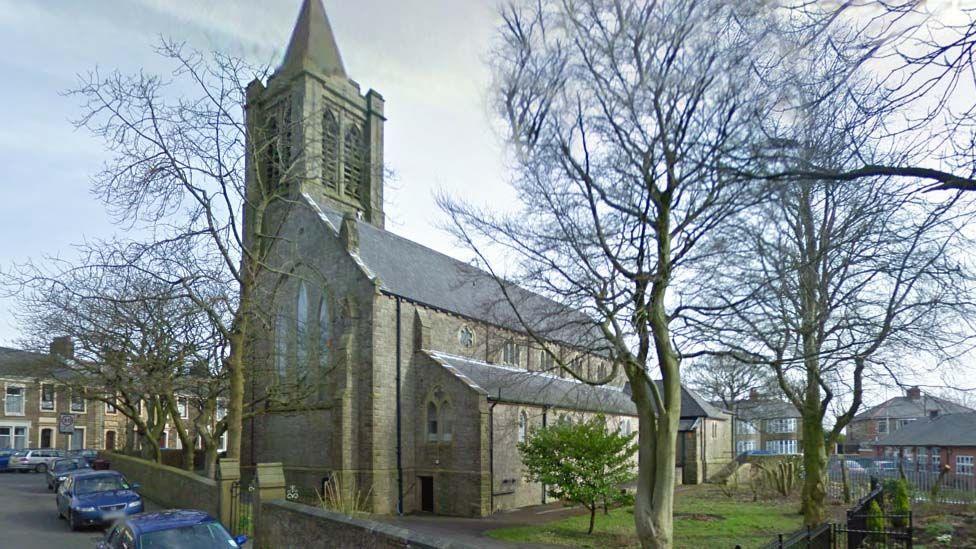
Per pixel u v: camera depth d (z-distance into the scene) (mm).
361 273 32469
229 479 17656
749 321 15055
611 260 14883
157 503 25875
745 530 23328
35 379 37031
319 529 12211
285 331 34812
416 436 33219
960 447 48625
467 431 31375
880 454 64750
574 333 19422
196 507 20438
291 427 34031
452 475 31469
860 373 20312
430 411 33219
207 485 19516
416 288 36000
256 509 15047
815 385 22078
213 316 19812
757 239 13156
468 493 30672
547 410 37281
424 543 9398
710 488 42938
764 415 54594
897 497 21812
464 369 35281
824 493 22172
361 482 30672
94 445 62938
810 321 16656
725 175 10445
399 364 32781
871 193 16141
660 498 16359
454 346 37156
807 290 16734
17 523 21891
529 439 28188
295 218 35875
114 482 22328
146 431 36531
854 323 17312
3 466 49875
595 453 24141
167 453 48219
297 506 13383
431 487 32406
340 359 30078
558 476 23984
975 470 47094
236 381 19531
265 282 34812
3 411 56375
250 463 35500
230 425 19250
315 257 34531
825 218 16422
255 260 20234
